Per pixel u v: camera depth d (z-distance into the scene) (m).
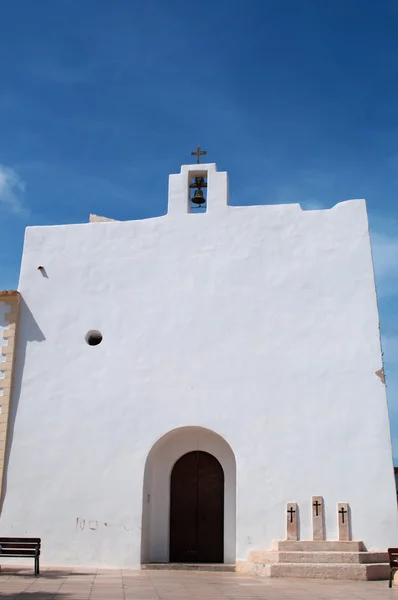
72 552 16.66
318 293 17.75
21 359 18.45
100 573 15.16
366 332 17.20
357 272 17.75
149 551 17.14
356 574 14.42
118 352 18.14
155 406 17.50
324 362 17.14
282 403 17.00
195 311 18.16
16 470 17.48
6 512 17.17
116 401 17.72
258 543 16.05
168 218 19.19
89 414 17.72
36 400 18.03
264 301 17.94
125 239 19.20
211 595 11.57
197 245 18.78
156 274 18.69
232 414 17.12
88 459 17.34
